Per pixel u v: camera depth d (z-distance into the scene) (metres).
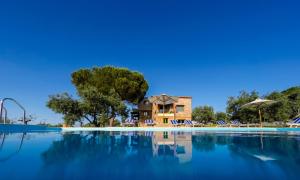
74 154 5.46
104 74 27.81
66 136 10.62
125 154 5.52
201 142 8.34
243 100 29.92
